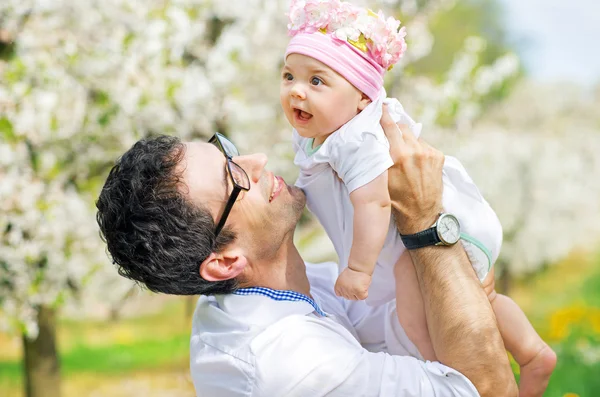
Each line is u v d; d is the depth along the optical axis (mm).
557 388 6602
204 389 2404
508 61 9695
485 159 12789
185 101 6633
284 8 7461
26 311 6574
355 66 2295
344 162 2293
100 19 6422
